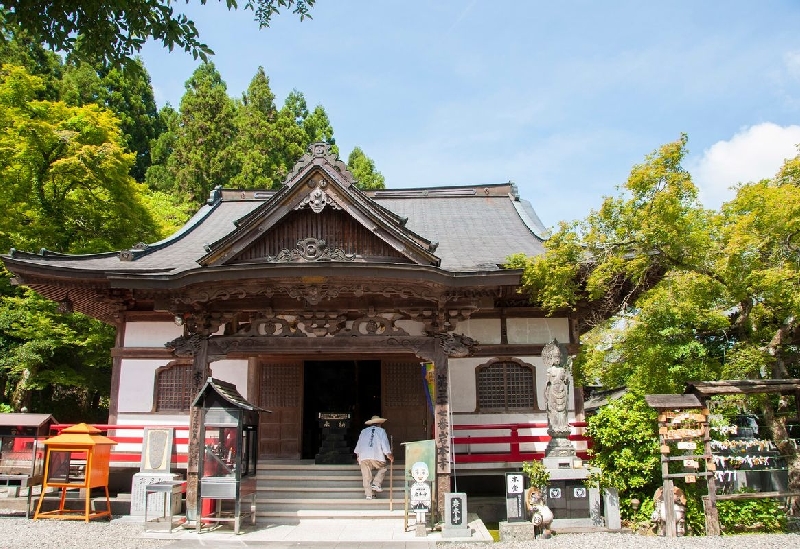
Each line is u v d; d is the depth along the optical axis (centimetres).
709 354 1452
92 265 1586
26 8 834
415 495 1244
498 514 1516
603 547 1083
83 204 2661
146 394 1708
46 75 3722
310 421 2038
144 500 1398
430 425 1560
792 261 1190
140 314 1755
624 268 1309
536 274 1370
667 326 1302
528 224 2016
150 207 3397
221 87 4575
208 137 4309
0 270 2455
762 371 1479
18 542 1127
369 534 1243
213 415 1279
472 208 2288
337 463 1672
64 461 1401
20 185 2477
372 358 1848
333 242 1380
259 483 1552
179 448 1655
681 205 1252
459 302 1457
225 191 2456
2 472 1388
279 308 1461
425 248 1371
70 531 1245
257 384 1772
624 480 1369
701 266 1262
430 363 1555
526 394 1672
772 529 1326
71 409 3058
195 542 1170
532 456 1564
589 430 1427
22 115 2441
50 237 2567
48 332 2355
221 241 1347
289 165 4481
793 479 1276
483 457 1559
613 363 1375
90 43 878
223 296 1392
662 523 1241
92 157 2495
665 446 1233
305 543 1170
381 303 1466
